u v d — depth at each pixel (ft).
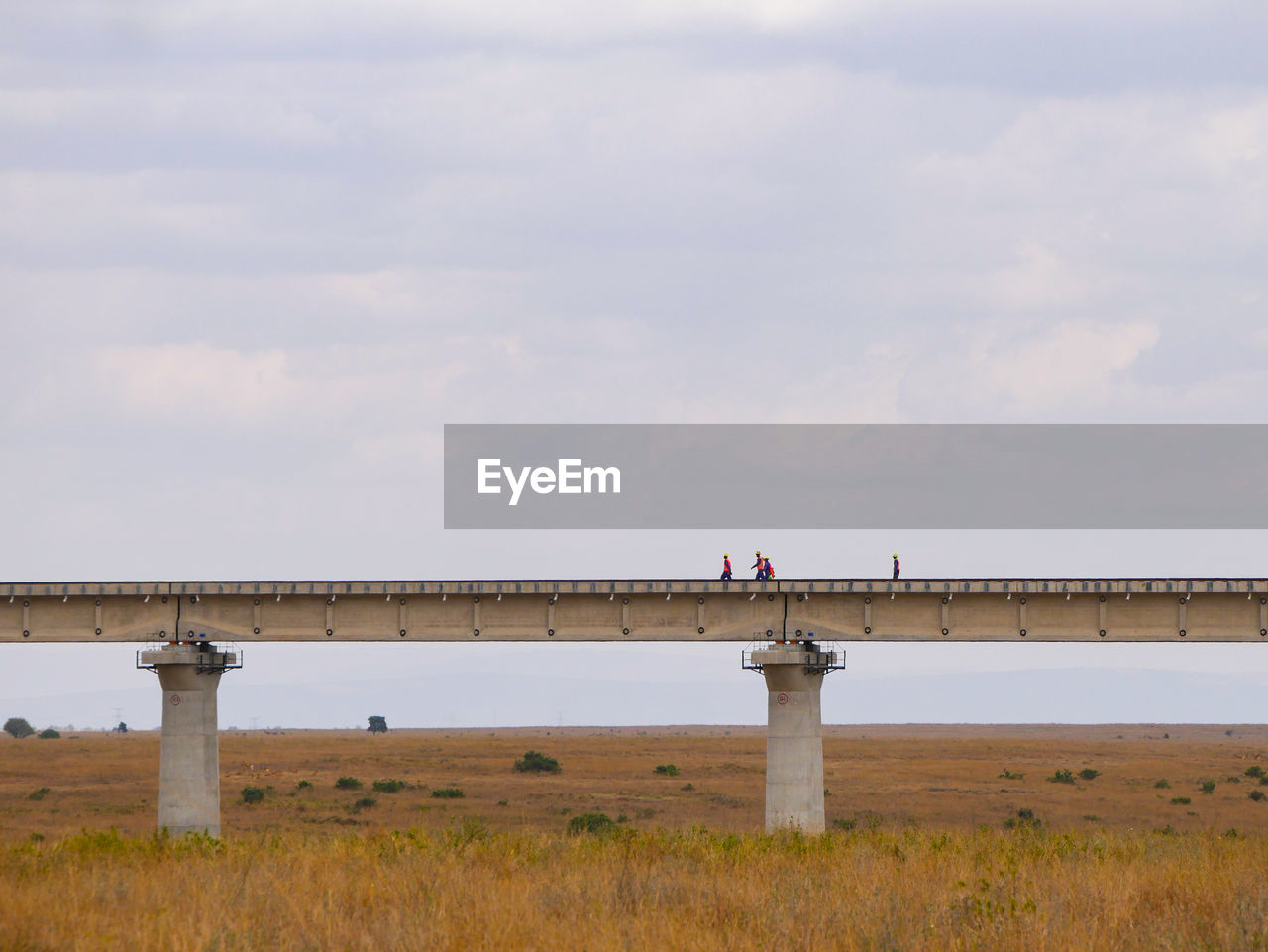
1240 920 109.91
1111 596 272.51
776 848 174.50
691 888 127.44
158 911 107.45
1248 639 268.62
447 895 119.75
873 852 166.81
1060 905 116.26
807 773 275.39
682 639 280.92
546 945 101.24
